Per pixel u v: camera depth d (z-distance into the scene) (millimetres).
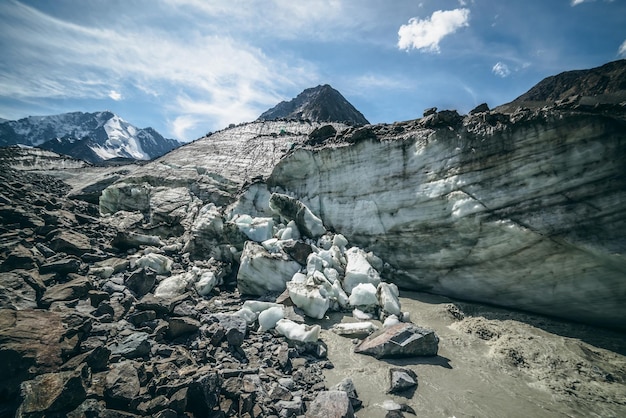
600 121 9172
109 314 7430
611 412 6184
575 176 9570
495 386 6906
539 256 9984
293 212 15000
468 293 11734
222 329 7480
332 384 6656
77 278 8453
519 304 10734
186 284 10289
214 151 37781
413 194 13141
